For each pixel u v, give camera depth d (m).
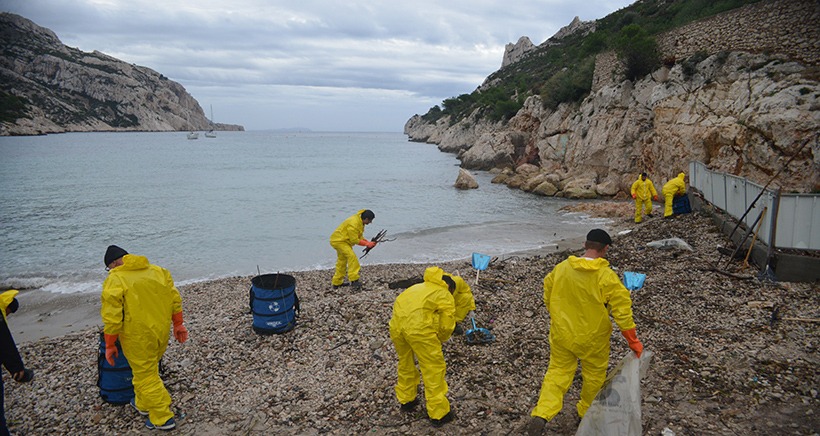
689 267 10.05
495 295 9.40
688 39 25.97
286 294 7.84
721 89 22.27
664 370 5.86
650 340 6.77
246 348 7.41
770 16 21.02
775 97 18.88
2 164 50.88
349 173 45.44
